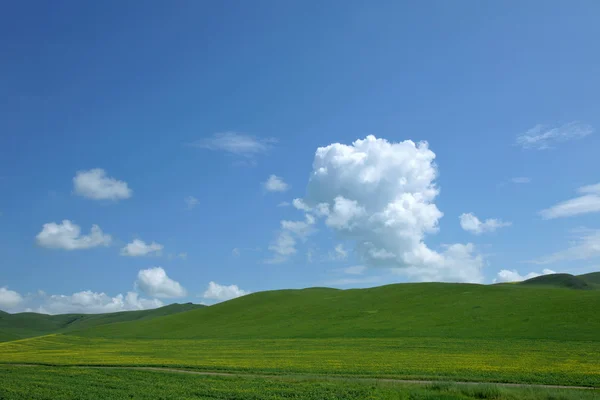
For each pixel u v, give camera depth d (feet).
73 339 340.59
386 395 102.73
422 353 194.18
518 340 226.38
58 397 104.58
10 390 112.98
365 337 270.46
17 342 319.06
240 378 133.90
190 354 215.31
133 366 171.22
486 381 126.72
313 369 152.66
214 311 465.47
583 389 114.42
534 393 103.09
